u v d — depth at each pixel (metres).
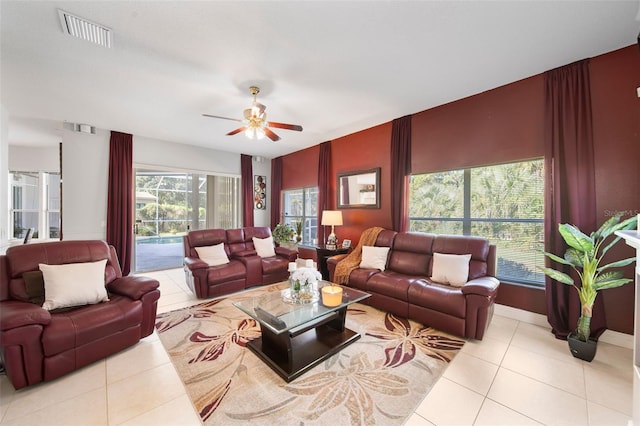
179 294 3.93
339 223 4.55
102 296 2.37
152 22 1.96
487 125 3.19
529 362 2.16
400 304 3.01
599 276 2.26
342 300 2.60
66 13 1.86
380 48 2.30
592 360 2.16
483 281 2.65
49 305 2.12
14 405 1.69
